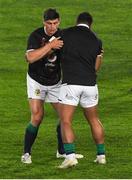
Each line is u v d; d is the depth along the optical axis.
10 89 53.84
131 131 36.94
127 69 62.81
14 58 69.00
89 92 26.69
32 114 27.81
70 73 26.50
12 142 33.78
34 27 88.75
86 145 32.62
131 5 98.50
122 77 58.94
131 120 41.00
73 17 93.31
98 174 25.94
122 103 47.72
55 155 30.02
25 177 25.53
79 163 27.86
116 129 37.53
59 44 26.53
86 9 96.81
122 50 74.88
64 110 26.55
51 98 28.11
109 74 60.34
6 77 58.97
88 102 26.94
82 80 26.48
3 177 25.52
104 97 50.19
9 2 98.81
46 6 97.81
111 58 69.56
